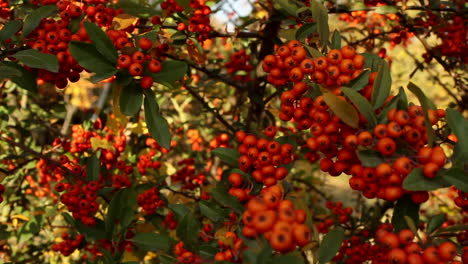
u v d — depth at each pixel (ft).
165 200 12.91
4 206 17.46
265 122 15.21
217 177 19.80
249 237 5.94
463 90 16.75
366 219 14.10
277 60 7.36
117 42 7.59
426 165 5.81
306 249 6.20
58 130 18.37
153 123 7.66
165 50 12.07
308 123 7.26
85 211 10.00
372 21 19.42
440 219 7.30
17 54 7.28
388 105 6.56
